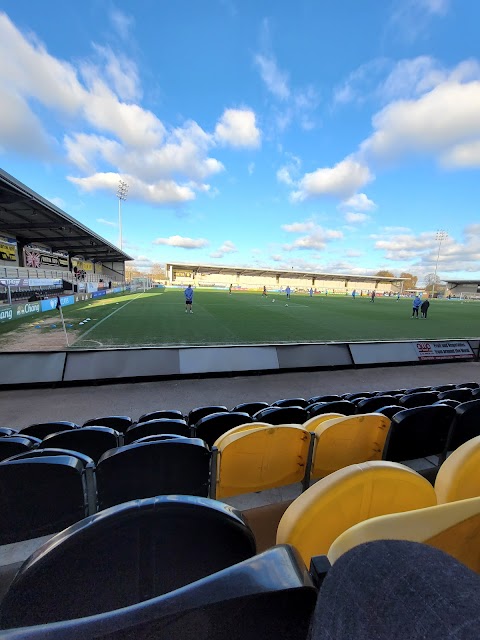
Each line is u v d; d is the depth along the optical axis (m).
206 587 0.57
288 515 1.07
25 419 4.52
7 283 17.16
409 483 1.19
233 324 13.52
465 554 0.87
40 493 1.74
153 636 0.52
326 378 6.57
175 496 0.94
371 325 14.55
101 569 0.88
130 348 6.23
